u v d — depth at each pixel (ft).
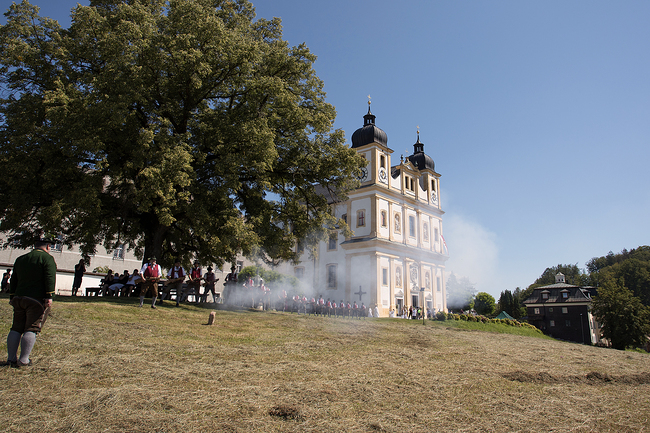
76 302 45.19
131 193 62.08
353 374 25.35
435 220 170.19
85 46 61.67
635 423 20.03
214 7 73.97
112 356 24.17
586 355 50.42
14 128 56.24
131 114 56.34
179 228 73.36
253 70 64.13
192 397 18.28
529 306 245.24
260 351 30.30
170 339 31.42
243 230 59.31
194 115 65.87
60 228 59.21
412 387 23.58
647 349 191.42
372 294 133.49
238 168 61.57
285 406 17.85
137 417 15.48
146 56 56.44
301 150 77.05
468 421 18.24
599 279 320.29
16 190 54.65
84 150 54.03
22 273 20.79
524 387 26.22
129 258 142.41
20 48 57.93
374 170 143.23
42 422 14.51
